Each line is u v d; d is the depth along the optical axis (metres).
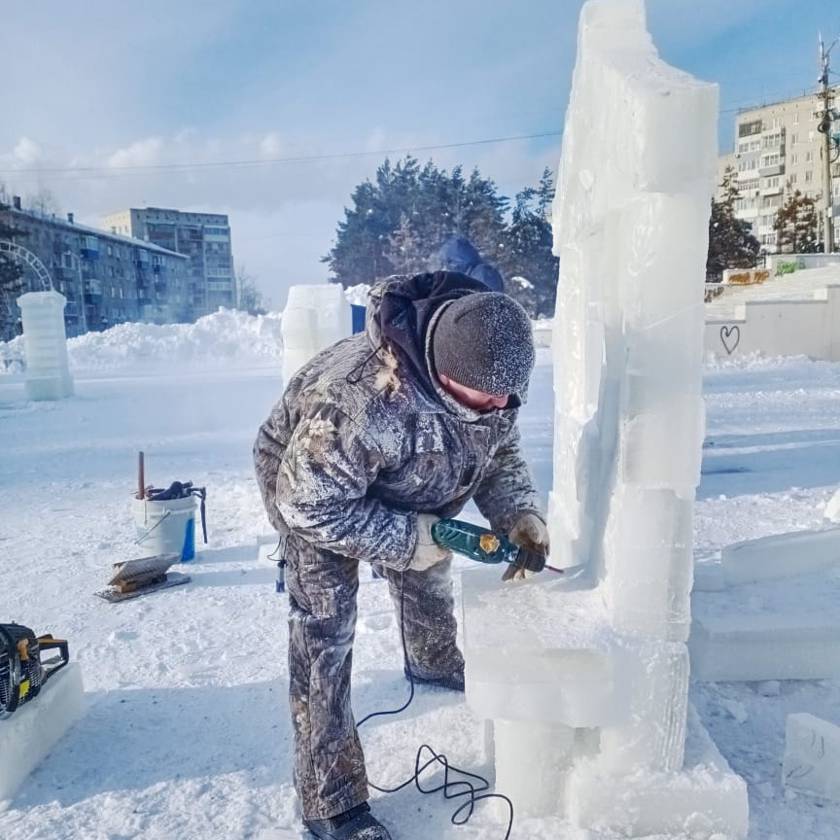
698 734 1.98
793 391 12.77
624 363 1.74
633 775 1.82
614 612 1.79
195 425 11.11
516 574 2.16
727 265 44.34
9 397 16.64
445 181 48.50
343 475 1.75
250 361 24.30
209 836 1.99
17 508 6.28
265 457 2.11
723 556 3.12
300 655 1.98
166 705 2.71
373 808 2.07
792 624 2.68
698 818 1.80
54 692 2.47
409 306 1.77
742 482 6.28
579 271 2.54
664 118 1.50
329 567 1.96
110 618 3.61
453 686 2.70
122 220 79.50
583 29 2.19
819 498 5.54
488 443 1.94
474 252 5.11
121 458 8.52
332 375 1.84
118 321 60.34
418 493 1.93
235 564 4.42
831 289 19.41
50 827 2.04
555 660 1.77
